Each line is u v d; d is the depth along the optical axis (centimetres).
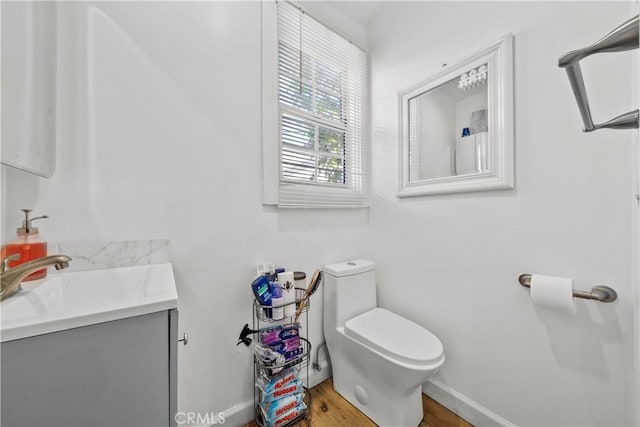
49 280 76
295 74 145
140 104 98
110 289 72
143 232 98
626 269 83
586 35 90
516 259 108
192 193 109
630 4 81
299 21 145
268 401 115
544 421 101
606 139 87
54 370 48
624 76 83
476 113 121
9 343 44
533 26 103
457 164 129
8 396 44
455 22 129
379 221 171
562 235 96
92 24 89
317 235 152
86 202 88
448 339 133
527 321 106
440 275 137
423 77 144
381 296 170
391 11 163
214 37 115
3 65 62
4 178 75
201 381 111
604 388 88
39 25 74
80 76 87
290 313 121
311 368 148
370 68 179
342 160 168
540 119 101
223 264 117
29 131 70
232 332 119
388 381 115
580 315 93
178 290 106
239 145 122
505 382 112
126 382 54
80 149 87
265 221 130
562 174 96
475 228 122
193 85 109
